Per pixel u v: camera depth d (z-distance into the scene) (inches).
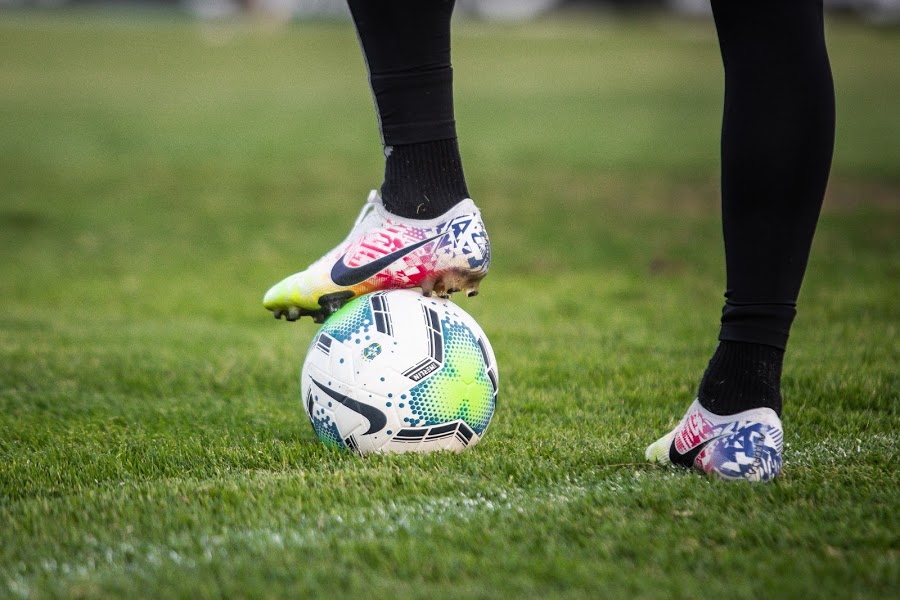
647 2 3956.7
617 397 247.0
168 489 164.4
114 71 1849.2
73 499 159.9
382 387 179.3
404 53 172.2
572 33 2874.0
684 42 2502.5
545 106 1359.5
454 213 181.5
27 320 387.9
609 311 391.9
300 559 133.0
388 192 182.7
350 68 1979.6
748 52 155.6
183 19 3408.0
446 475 170.7
